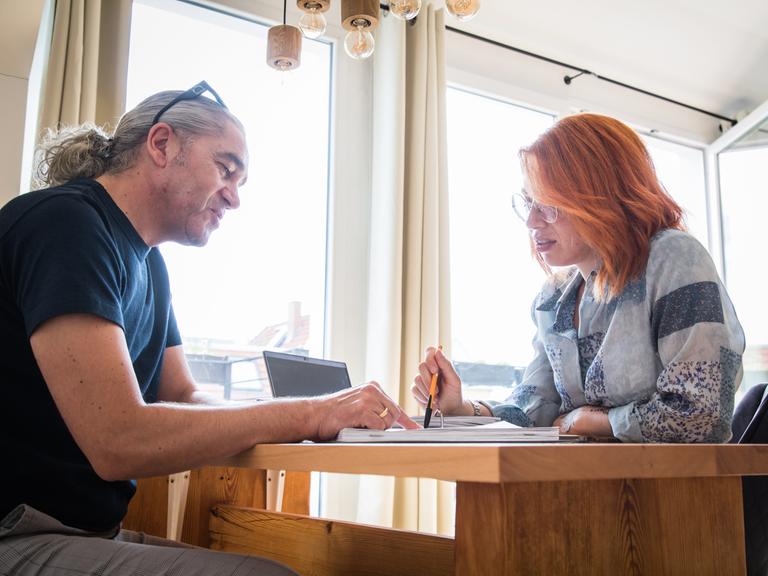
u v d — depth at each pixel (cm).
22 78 184
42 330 91
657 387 120
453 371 142
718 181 405
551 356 147
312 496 277
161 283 137
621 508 81
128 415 89
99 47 240
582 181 133
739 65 380
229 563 83
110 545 90
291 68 195
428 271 281
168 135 120
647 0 334
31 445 99
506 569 69
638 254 129
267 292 277
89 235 99
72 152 122
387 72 294
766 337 371
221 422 92
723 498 91
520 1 325
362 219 298
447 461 65
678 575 84
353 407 97
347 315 289
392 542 124
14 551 92
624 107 384
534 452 63
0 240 99
